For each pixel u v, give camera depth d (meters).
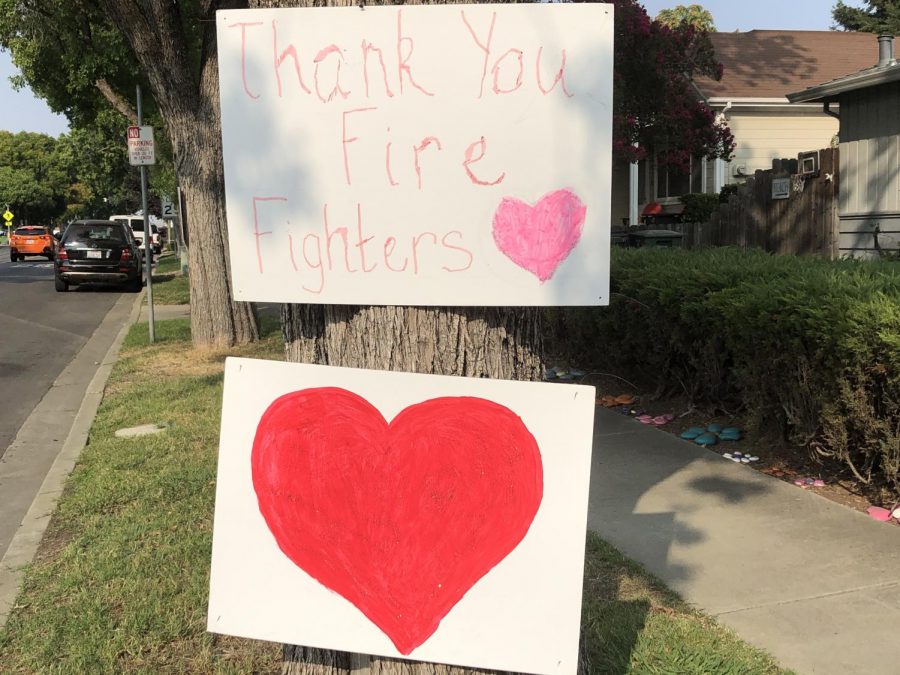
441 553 2.11
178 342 10.91
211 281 10.05
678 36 14.23
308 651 2.33
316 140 2.02
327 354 2.18
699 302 5.62
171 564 3.82
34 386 8.90
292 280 2.08
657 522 4.21
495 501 2.09
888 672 2.84
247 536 2.18
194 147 9.76
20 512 4.97
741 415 5.84
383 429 2.11
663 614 3.26
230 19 2.00
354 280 2.07
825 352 4.34
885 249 9.70
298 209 2.05
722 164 19.28
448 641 2.12
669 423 6.07
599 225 2.01
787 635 3.09
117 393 7.94
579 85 1.97
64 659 3.10
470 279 2.04
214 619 2.21
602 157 1.99
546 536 2.08
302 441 2.14
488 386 2.06
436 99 1.98
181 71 9.43
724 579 3.57
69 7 14.36
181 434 6.19
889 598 3.34
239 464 2.17
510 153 1.99
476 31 1.95
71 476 5.31
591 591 3.47
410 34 1.96
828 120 19.42
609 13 1.94
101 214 92.69
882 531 3.99
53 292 20.23
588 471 2.06
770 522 4.15
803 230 11.06
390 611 2.13
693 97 15.81
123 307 16.70
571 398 2.05
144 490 4.89
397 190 2.02
